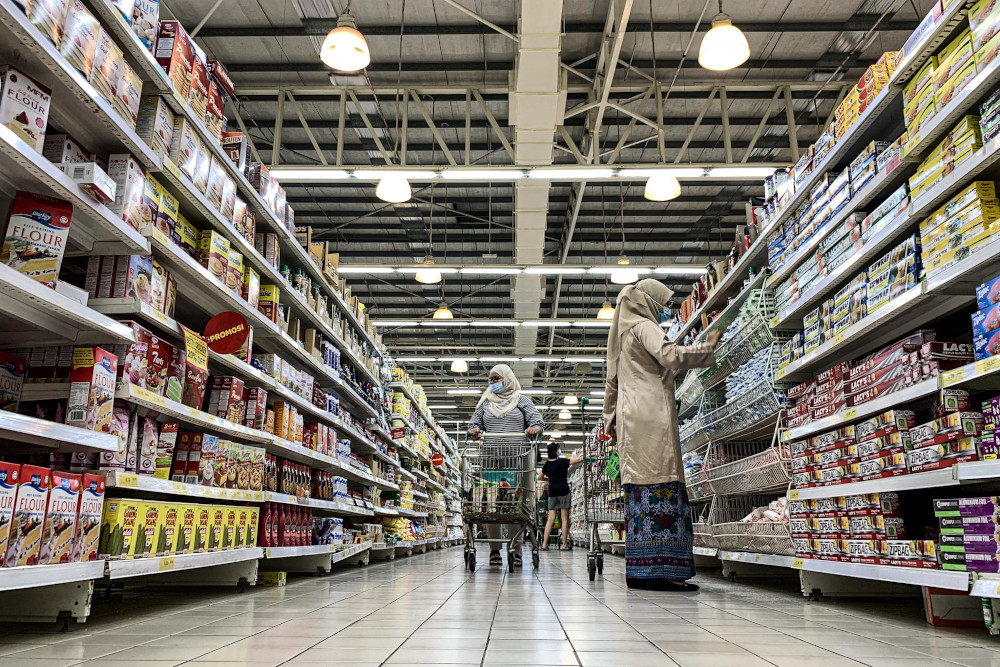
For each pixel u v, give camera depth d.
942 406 2.52
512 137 11.05
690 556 4.07
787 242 4.09
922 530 3.17
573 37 8.68
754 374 4.46
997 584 2.13
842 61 8.96
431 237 13.26
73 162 2.58
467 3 8.01
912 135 2.80
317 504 5.03
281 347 4.84
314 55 9.05
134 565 2.59
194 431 3.83
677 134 10.75
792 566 3.69
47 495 2.16
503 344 20.25
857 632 2.40
